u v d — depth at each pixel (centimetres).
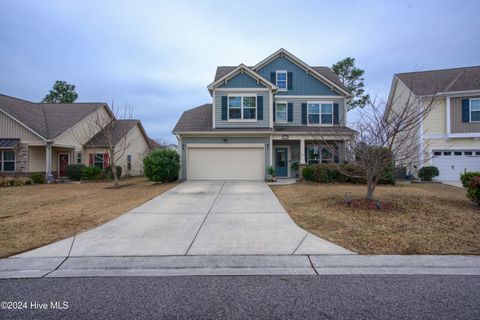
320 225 682
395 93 2158
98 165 2300
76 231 655
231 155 1691
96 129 2414
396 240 569
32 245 560
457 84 1755
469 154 1730
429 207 827
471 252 507
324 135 1470
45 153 2117
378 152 836
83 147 2262
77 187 1609
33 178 1844
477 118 1689
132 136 2591
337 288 380
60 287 391
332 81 1952
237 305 337
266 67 1945
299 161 1912
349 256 497
